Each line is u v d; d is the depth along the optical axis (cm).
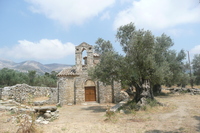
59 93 2139
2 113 1139
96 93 2278
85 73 2336
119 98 2198
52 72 6881
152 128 854
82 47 2419
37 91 2325
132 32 1614
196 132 753
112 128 875
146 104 1458
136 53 1435
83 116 1336
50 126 914
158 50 2095
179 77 2705
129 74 1465
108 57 1522
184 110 1327
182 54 3027
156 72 1470
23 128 744
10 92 1814
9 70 3953
